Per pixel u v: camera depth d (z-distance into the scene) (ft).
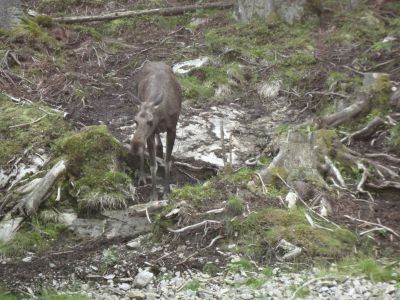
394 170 36.32
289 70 48.55
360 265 28.35
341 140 39.42
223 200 32.73
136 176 37.24
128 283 29.04
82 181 35.37
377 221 32.14
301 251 29.50
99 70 50.37
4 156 37.86
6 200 34.88
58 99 45.50
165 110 35.19
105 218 34.06
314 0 55.42
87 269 30.17
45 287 28.86
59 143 37.35
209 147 39.78
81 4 63.00
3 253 31.96
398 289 26.43
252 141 40.70
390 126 40.01
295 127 40.42
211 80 47.37
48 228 33.60
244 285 27.76
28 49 50.70
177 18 59.77
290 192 33.14
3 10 53.01
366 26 54.19
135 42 56.29
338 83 45.19
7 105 42.91
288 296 26.43
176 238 31.22
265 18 55.52
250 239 30.45
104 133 37.35
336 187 34.63
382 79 42.96
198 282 28.17
